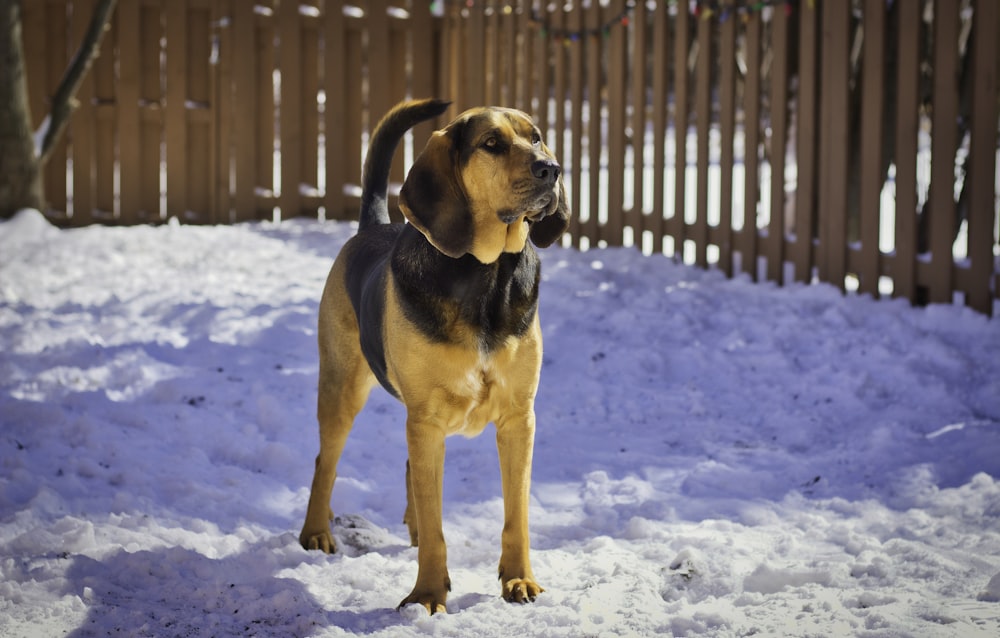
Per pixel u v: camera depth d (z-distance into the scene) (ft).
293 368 22.89
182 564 13.43
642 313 26.96
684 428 20.04
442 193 12.10
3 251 33.50
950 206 25.20
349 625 11.99
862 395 21.11
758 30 29.50
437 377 12.38
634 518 15.26
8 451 16.75
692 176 56.90
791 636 11.14
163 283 29.84
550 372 23.29
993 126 24.20
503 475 12.96
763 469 17.83
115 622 11.69
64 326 24.54
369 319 13.51
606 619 11.95
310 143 43.27
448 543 14.97
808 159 28.45
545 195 11.75
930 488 16.05
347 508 16.37
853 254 27.58
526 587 12.63
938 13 25.00
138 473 16.47
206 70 42.06
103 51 41.34
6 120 38.22
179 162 41.93
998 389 20.70
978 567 12.95
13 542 13.62
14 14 37.96
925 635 10.81
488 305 12.29
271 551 14.05
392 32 43.96
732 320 26.11
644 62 33.27
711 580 13.00
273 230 39.83
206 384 21.20
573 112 36.24
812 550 14.07
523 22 37.91
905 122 25.86
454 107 42.91
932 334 23.80
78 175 41.39
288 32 42.14
